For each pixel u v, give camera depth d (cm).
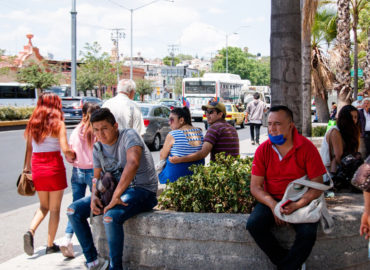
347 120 541
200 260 384
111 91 6278
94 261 421
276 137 361
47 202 494
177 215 397
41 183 478
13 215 682
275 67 512
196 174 458
